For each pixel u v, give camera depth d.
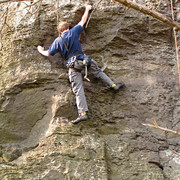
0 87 4.76
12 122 4.73
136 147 4.65
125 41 5.13
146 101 4.98
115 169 4.45
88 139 4.47
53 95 4.77
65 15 4.94
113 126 4.83
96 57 5.12
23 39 4.90
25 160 4.32
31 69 4.80
